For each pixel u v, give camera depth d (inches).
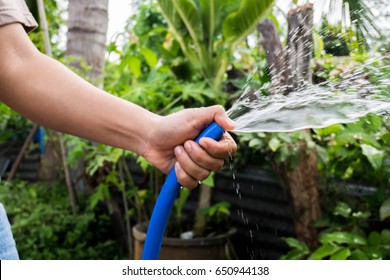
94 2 129.6
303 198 87.3
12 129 199.2
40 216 134.9
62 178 159.8
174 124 43.6
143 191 112.9
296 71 51.0
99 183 120.3
